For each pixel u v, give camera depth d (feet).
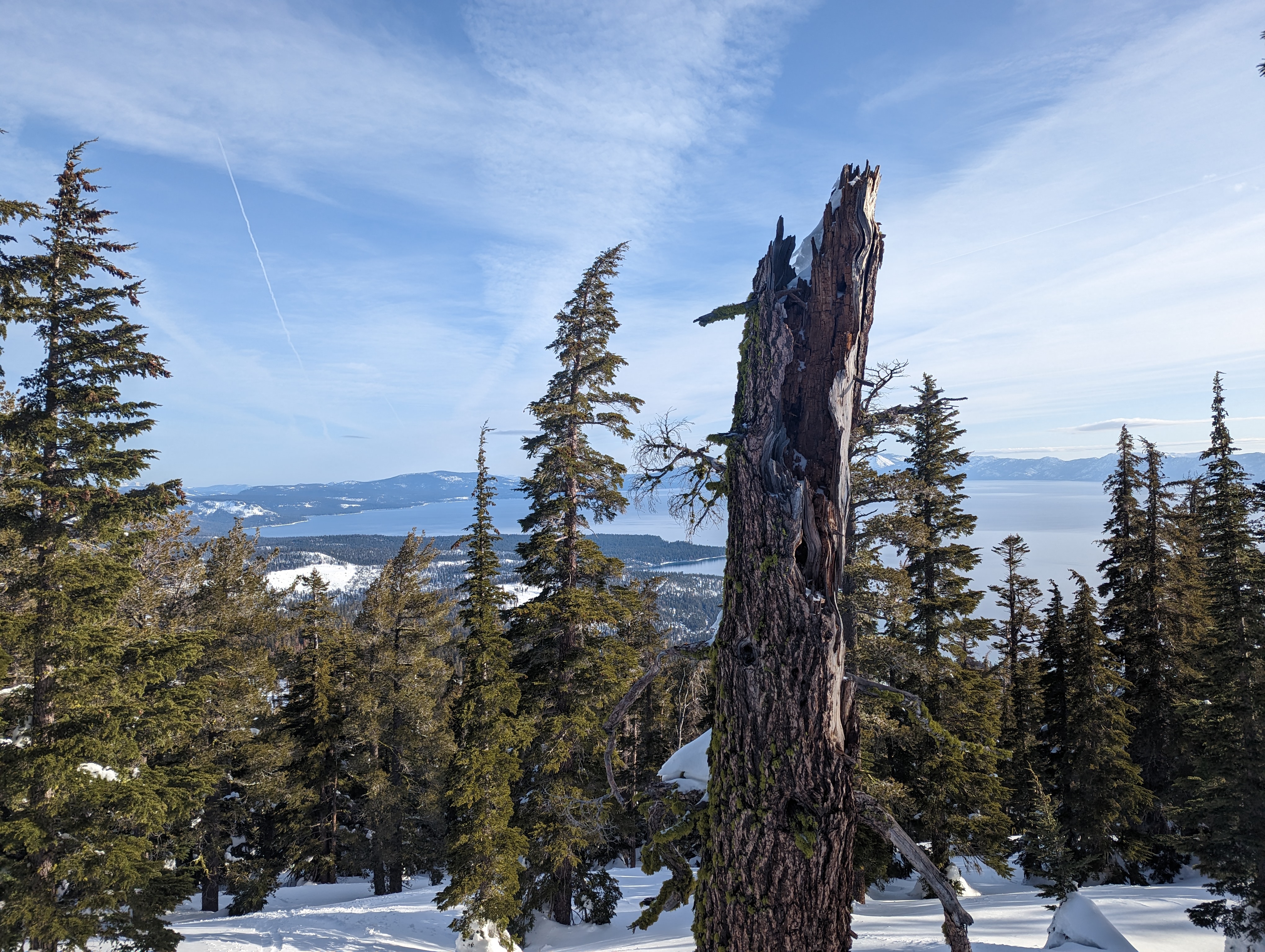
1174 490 90.99
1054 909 56.18
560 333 62.03
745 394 16.24
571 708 59.77
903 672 55.26
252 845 92.79
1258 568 53.93
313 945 59.72
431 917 68.49
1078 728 75.97
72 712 40.88
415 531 104.68
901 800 46.75
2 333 40.16
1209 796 52.80
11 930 38.52
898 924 53.21
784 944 13.85
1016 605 101.14
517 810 63.46
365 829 96.73
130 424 42.42
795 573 14.39
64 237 41.68
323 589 97.04
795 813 14.03
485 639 58.70
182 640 44.65
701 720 35.83
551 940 61.16
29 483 38.83
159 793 43.14
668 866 17.47
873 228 14.70
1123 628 88.74
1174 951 46.68
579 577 63.82
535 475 62.34
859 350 15.06
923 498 66.69
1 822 36.55
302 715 94.63
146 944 42.55
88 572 40.04
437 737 95.30
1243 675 53.11
